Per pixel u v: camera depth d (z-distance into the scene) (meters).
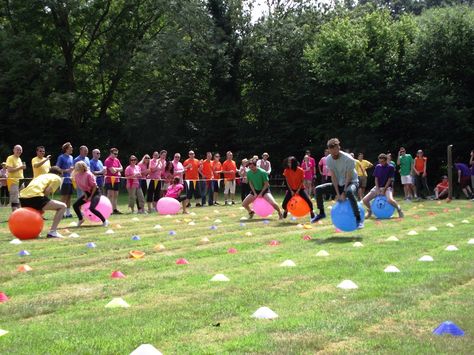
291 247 9.58
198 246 9.99
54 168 11.98
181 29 36.66
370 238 10.59
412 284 6.40
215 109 37.72
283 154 37.22
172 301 5.84
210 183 21.16
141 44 36.22
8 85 34.56
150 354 3.96
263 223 13.85
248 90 38.75
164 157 18.77
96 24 37.53
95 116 40.16
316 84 35.12
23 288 6.64
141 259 8.65
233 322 5.02
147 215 17.00
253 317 5.16
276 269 7.51
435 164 32.56
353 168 10.95
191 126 37.59
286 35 37.34
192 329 4.81
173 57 35.19
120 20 37.81
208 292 6.20
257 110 38.81
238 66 38.19
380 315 5.12
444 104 30.11
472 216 15.06
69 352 4.24
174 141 37.50
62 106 33.69
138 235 11.79
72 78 37.06
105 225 13.71
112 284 6.79
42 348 4.33
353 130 32.59
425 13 35.41
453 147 31.05
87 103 38.12
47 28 37.09
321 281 6.67
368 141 32.12
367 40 32.41
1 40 33.94
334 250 9.15
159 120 36.56
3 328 4.99
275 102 37.75
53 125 37.38
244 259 8.38
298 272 7.24
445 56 31.58
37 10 35.81
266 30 37.62
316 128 34.59
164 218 15.84
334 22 35.12
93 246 10.13
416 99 30.48
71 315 5.38
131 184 18.05
